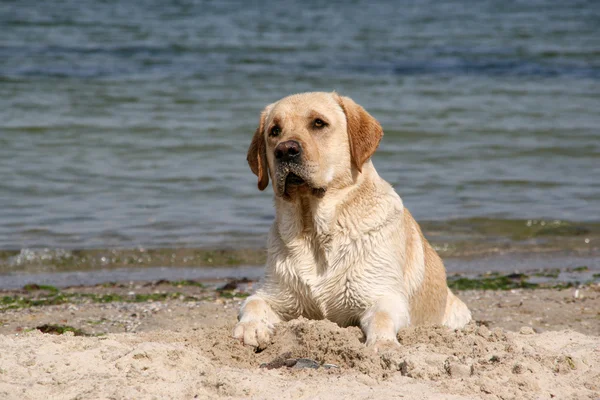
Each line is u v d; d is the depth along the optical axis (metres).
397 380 5.41
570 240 14.00
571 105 26.39
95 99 25.08
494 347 6.07
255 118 23.27
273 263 6.96
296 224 6.80
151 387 5.07
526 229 14.50
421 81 29.98
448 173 18.52
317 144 6.72
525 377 5.33
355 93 27.42
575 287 11.02
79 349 5.99
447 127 23.05
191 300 10.19
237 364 6.02
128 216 14.58
